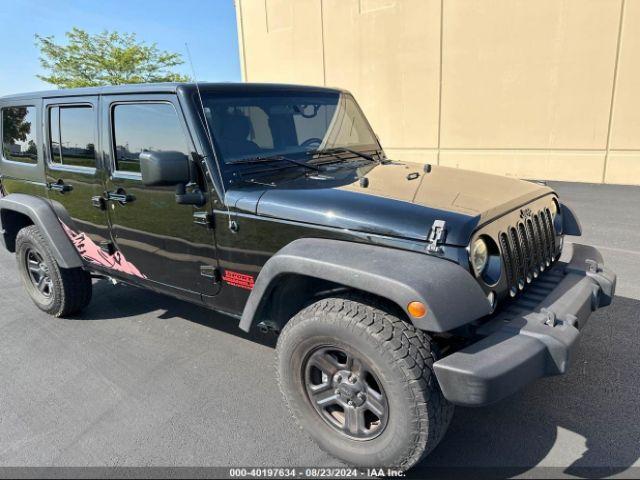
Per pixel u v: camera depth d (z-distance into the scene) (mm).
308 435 2465
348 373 2240
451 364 1902
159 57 28812
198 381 3178
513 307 2346
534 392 2893
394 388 2031
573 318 2186
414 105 13383
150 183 2545
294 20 15203
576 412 2701
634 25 9680
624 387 2906
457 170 3242
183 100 2693
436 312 1863
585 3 10117
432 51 12641
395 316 2113
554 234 2904
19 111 3971
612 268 5004
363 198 2359
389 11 13148
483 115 12188
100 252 3604
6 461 2471
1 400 3014
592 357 3242
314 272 2170
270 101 3051
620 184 10570
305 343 2299
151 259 3209
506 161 12086
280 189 2580
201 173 2711
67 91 3445
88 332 3941
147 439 2613
